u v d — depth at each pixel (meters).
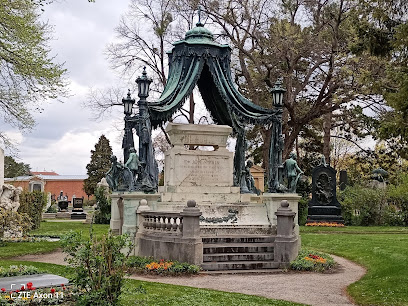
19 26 19.02
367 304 9.27
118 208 18.23
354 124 35.97
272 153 16.19
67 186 83.38
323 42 31.70
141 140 14.95
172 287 10.17
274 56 32.66
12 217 20.69
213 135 16.98
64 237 7.43
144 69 15.01
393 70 12.54
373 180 37.19
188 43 16.03
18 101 20.72
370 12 15.46
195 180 16.44
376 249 16.17
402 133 12.28
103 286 7.12
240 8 33.06
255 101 33.22
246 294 9.88
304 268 13.06
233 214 15.20
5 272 10.23
